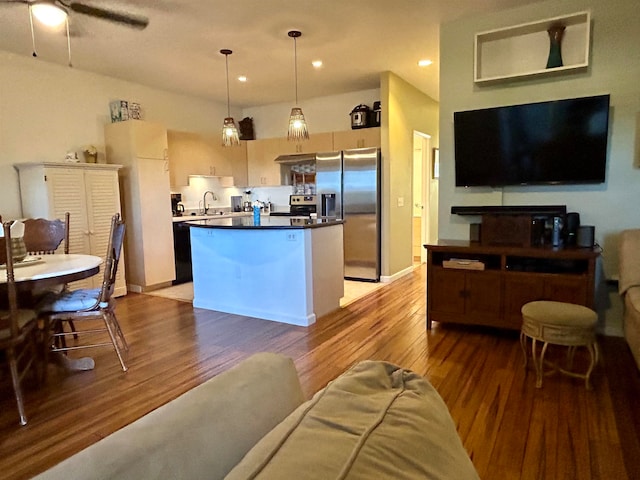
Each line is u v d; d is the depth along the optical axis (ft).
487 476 5.57
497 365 9.07
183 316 13.25
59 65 14.97
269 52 13.94
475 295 10.80
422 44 13.41
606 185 10.55
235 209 22.74
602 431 6.54
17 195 14.08
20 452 6.28
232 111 22.41
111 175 15.20
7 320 7.06
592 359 7.86
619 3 10.02
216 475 2.13
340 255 13.88
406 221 19.17
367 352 9.97
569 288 9.64
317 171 18.65
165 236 17.03
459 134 11.82
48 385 8.48
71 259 9.53
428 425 2.26
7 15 10.64
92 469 1.80
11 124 13.84
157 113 18.60
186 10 10.70
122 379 8.73
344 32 12.37
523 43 11.27
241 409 2.51
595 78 10.41
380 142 17.79
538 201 11.38
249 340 10.96
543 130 10.75
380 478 1.78
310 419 2.19
